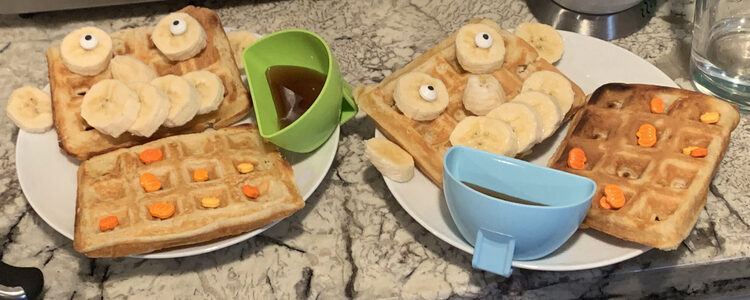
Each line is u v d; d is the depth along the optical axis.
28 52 0.51
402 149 0.40
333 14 0.52
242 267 0.40
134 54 0.45
